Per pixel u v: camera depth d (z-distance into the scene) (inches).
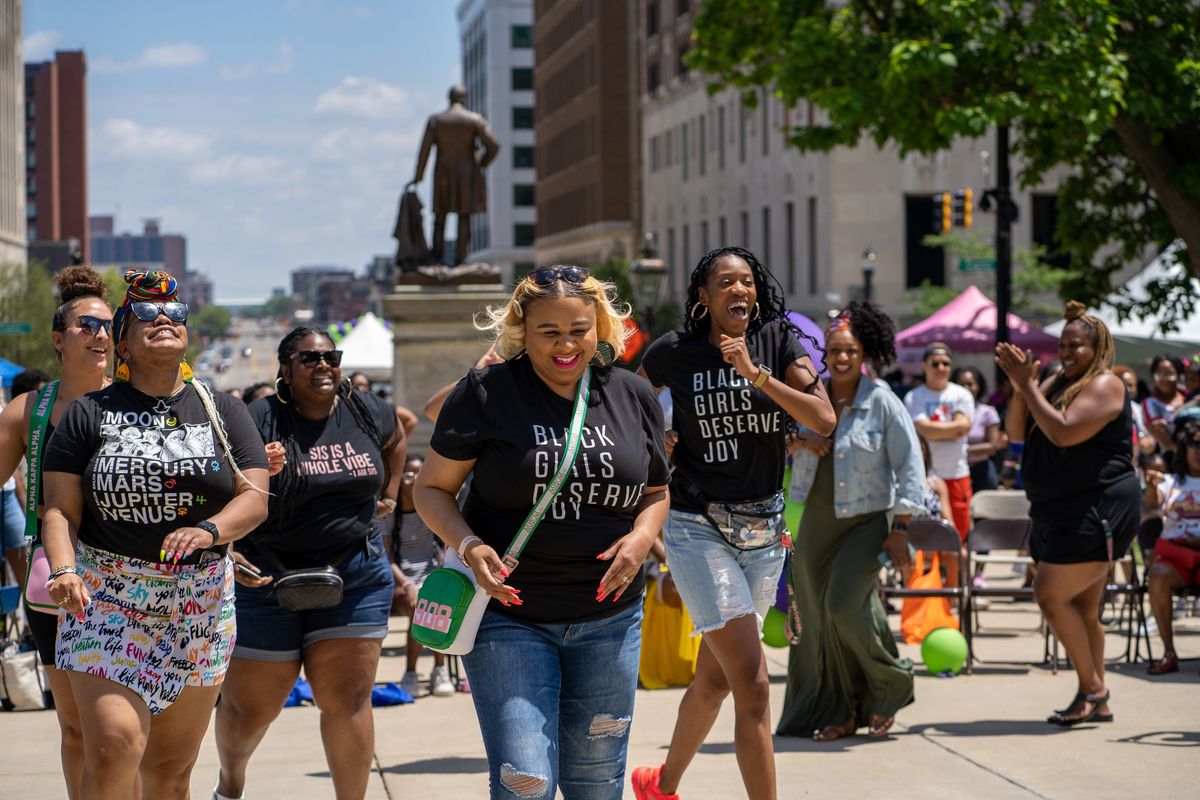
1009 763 315.6
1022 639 503.8
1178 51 780.6
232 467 217.6
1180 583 431.2
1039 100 735.1
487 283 748.0
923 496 331.3
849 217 2020.2
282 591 247.0
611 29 3501.5
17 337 2032.5
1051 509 351.3
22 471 368.5
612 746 206.2
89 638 210.4
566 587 200.2
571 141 3850.9
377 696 410.0
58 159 6220.5
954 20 735.1
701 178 2709.2
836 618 334.0
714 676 260.1
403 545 449.7
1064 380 353.4
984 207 836.0
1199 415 437.7
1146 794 288.8
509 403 200.2
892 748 331.0
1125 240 924.6
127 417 213.3
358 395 276.1
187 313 218.1
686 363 263.0
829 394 339.0
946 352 565.6
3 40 4168.3
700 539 257.4
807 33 794.8
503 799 192.9
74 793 239.3
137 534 211.6
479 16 6156.5
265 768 329.1
